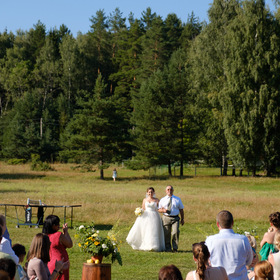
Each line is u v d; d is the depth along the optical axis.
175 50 97.12
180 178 50.25
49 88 99.25
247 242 5.35
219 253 5.27
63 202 22.77
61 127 82.69
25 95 86.38
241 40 49.44
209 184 42.12
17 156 75.94
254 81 48.59
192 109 55.66
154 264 10.16
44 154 75.94
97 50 110.56
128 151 56.09
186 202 23.83
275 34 48.47
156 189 35.25
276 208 22.12
